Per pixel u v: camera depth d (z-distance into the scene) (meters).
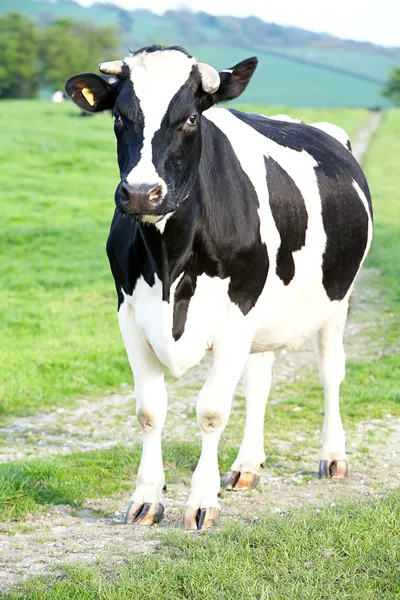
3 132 52.16
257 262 7.62
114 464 9.74
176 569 6.22
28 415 12.87
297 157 8.91
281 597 5.80
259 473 9.30
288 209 8.22
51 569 6.48
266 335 8.52
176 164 6.65
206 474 7.65
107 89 7.21
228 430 11.60
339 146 10.16
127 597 5.89
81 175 41.72
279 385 14.30
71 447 11.10
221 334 7.55
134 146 6.60
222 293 7.44
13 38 139.50
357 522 6.93
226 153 7.68
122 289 7.70
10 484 8.62
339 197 9.22
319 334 9.70
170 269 7.13
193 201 7.00
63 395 13.98
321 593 5.88
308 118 69.44
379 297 21.30
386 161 50.75
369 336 17.50
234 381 7.58
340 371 9.60
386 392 13.13
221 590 5.96
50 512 8.24
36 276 23.38
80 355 16.05
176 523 7.84
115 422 12.50
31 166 43.00
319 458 9.74
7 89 139.38
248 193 7.67
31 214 32.12
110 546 6.99
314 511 7.61
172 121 6.65
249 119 8.95
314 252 8.62
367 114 79.69
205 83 6.82
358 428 11.42
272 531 6.96
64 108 71.31
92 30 156.62
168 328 7.31
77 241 28.44
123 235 7.47
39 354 16.03
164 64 6.81
